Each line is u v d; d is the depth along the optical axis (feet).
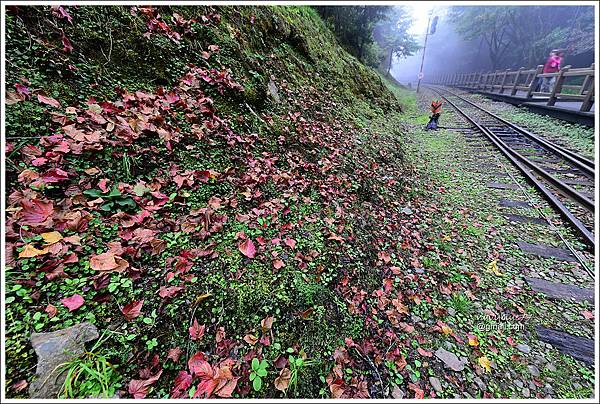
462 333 8.30
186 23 13.11
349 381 6.42
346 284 8.61
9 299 4.95
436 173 20.11
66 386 4.49
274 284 7.44
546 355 7.84
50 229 5.88
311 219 10.36
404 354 7.38
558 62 39.81
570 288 10.07
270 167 11.48
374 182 15.12
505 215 14.76
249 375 5.80
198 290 6.50
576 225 13.01
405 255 11.09
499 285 10.23
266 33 19.69
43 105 7.43
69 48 8.76
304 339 6.75
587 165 19.49
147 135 8.86
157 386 5.16
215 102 12.13
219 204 8.56
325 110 19.83
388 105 37.65
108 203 6.97
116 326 5.42
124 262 6.00
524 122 33.65
